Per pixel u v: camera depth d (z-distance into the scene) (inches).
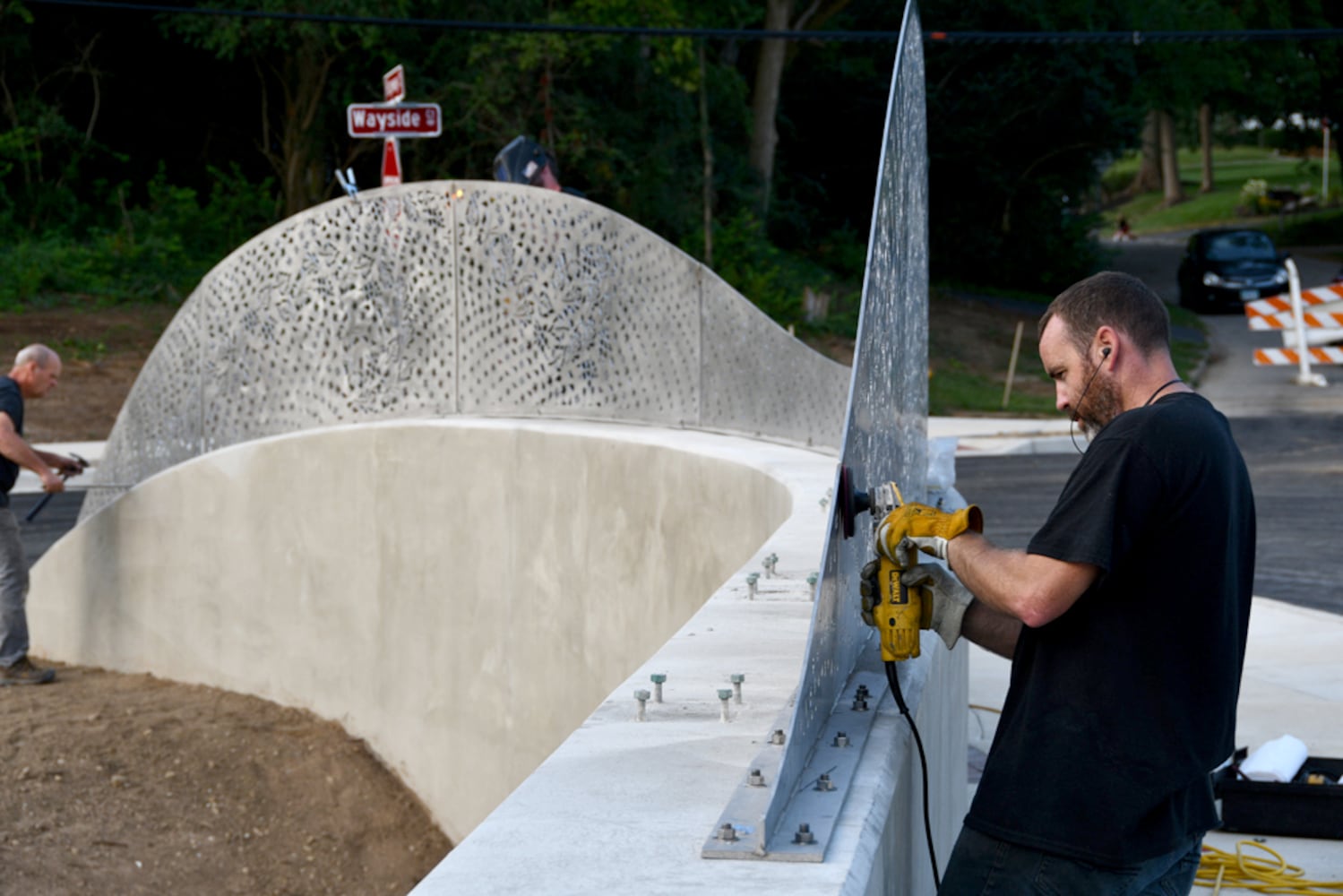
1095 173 1561.3
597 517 247.6
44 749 289.1
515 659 269.1
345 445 313.6
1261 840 183.9
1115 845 81.7
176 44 1122.7
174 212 1056.2
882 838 74.9
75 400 723.4
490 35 1002.7
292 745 308.3
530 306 310.2
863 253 1389.0
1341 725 234.7
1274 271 1315.2
